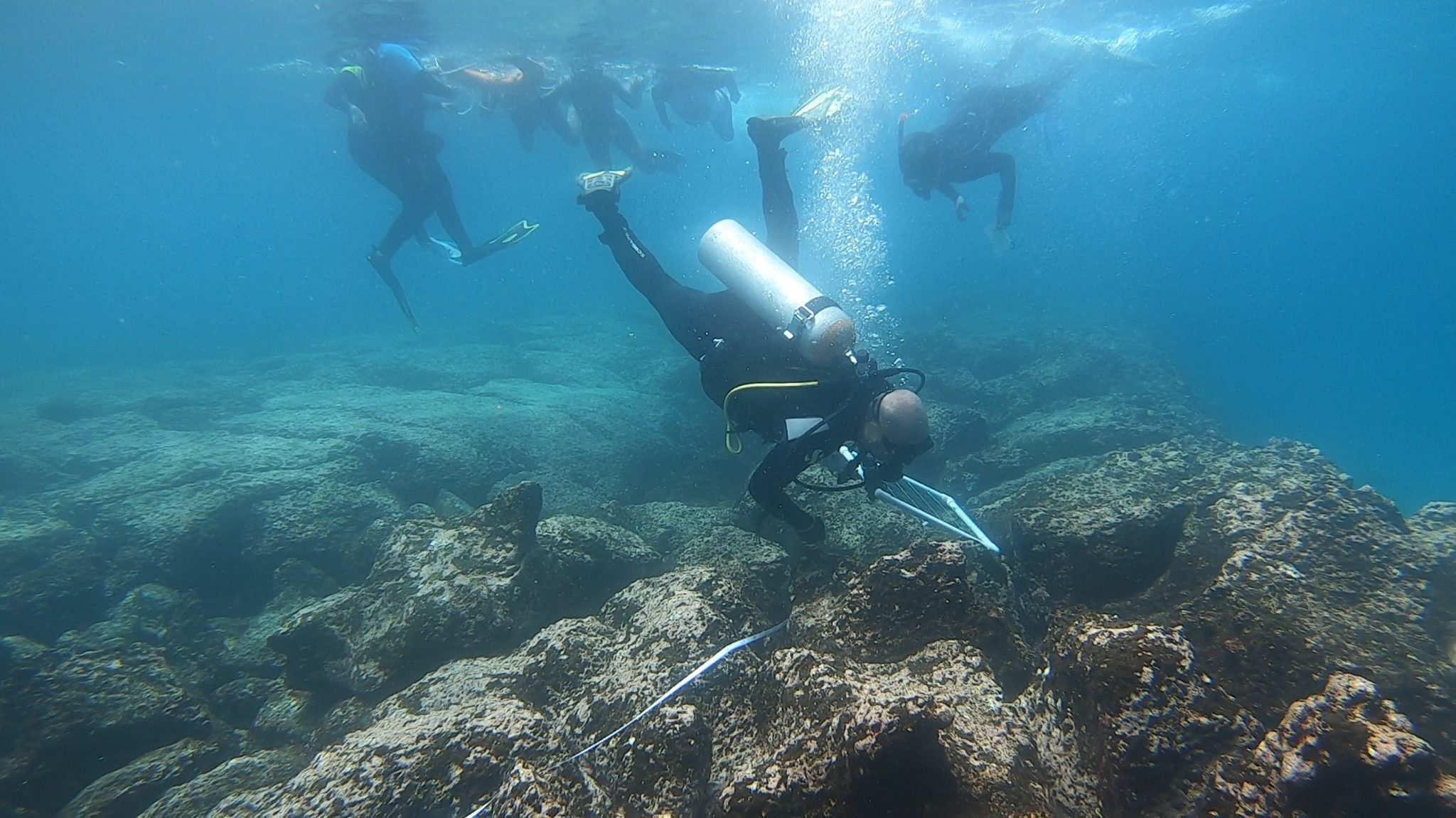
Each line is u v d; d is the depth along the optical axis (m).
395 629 4.46
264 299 75.25
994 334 20.97
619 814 2.81
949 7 18.41
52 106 33.75
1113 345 18.58
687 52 22.23
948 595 3.69
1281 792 2.25
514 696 3.56
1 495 9.97
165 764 4.68
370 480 9.17
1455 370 50.75
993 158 11.34
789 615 4.48
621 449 11.21
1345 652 3.51
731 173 87.81
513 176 74.69
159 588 7.14
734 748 3.13
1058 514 5.06
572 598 5.20
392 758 2.93
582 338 21.88
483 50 20.56
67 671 5.20
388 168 10.36
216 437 10.53
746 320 4.42
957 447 10.02
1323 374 41.25
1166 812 2.44
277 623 6.62
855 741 2.43
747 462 10.93
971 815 2.43
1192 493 5.15
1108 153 71.81
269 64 24.55
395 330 33.50
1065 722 2.85
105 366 23.72
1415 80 39.44
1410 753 2.12
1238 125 59.19
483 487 9.83
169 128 41.69
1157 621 4.28
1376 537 4.16
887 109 33.47
